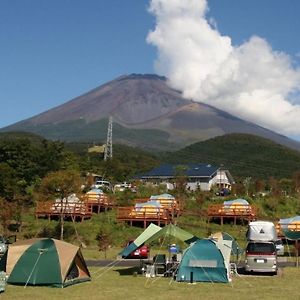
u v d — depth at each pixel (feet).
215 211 156.87
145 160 397.80
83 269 69.67
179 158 486.38
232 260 96.99
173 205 157.99
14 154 201.98
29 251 65.00
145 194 193.06
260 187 214.69
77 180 150.00
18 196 157.58
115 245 128.98
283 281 70.90
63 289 61.62
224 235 92.48
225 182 271.49
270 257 78.64
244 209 155.33
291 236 115.44
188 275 69.62
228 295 58.08
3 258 65.31
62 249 65.67
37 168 206.39
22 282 63.57
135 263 93.66
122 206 164.55
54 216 152.56
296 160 464.65
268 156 476.13
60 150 236.02
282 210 179.63
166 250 115.55
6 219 133.59
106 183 225.35
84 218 152.46
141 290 61.62
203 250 70.18
